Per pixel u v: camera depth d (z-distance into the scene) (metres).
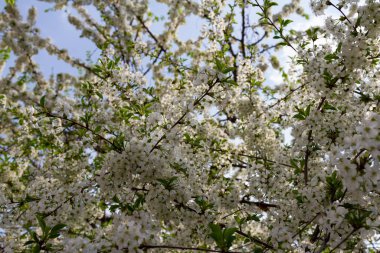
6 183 8.31
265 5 5.70
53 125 6.29
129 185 4.78
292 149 5.67
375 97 5.12
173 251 6.08
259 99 7.59
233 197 5.68
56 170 7.01
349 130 5.15
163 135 4.89
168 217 4.80
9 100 10.83
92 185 5.19
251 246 6.36
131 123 6.21
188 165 5.31
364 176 3.29
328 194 4.18
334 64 5.00
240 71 7.64
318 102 6.03
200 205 4.83
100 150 7.03
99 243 3.45
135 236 3.39
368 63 4.97
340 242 3.63
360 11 4.74
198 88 5.75
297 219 4.78
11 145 9.48
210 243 5.08
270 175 5.75
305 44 5.71
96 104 6.79
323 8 5.18
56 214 5.19
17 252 4.93
